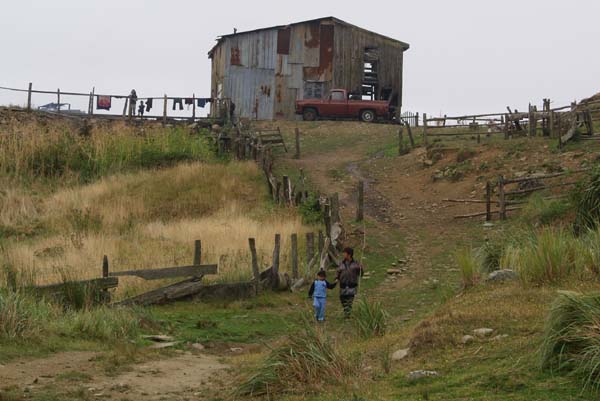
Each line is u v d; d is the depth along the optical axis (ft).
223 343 44.11
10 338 36.47
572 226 57.62
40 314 41.34
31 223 88.79
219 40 164.86
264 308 55.67
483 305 34.76
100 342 39.88
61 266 60.54
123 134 122.83
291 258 67.62
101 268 61.26
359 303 42.88
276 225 78.59
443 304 40.09
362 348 34.55
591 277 37.22
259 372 28.89
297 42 162.71
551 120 105.70
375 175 112.47
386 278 64.59
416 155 119.24
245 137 123.03
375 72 168.25
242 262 64.69
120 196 98.73
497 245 48.70
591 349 24.91
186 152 120.16
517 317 31.86
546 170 90.07
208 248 69.92
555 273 37.83
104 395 28.55
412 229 83.25
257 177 105.50
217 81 170.50
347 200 97.81
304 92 162.71
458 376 26.61
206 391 29.66
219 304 55.62
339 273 50.47
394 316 48.67
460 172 100.68
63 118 134.31
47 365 33.32
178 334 45.27
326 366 28.48
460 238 75.82
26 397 27.45
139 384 30.78
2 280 52.13
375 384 27.55
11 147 113.09
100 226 86.58
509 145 105.29
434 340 31.04
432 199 95.61
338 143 138.51
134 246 72.08
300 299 59.16
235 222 81.61
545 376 25.04
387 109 157.69
